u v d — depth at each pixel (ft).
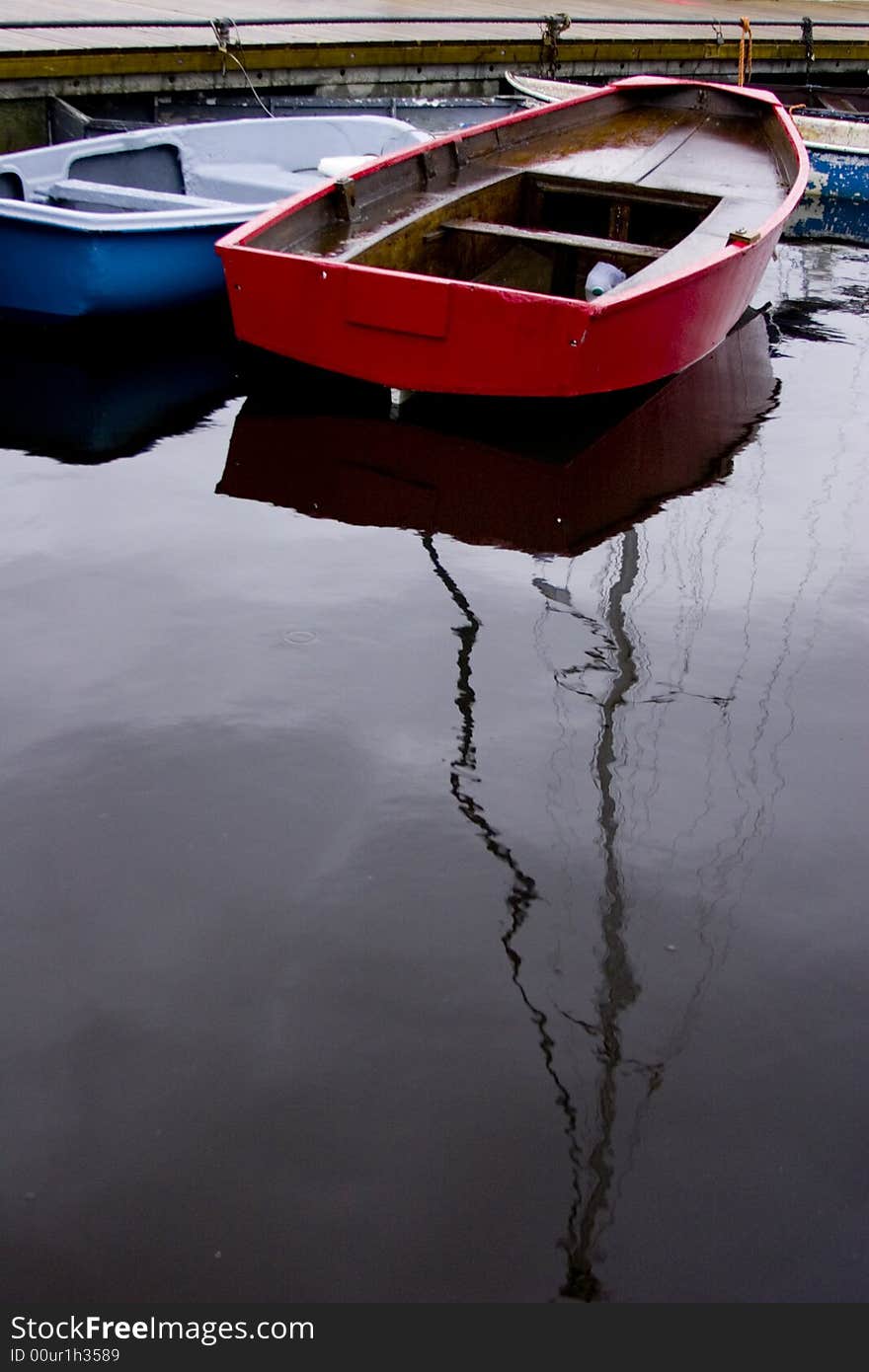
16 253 19.25
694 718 10.66
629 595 12.79
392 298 16.30
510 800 9.48
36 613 11.91
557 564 13.44
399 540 13.83
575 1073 7.22
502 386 16.71
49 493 14.78
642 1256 6.25
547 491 15.43
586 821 9.29
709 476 16.08
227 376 19.48
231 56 30.99
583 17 43.83
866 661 11.71
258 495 14.97
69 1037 7.32
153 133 24.38
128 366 19.84
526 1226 6.36
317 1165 6.62
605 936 8.22
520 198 22.62
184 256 20.11
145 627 11.75
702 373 19.97
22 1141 6.66
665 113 26.71
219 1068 7.16
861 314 24.08
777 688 11.18
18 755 9.77
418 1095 7.06
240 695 10.71
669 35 42.96
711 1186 6.61
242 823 9.14
